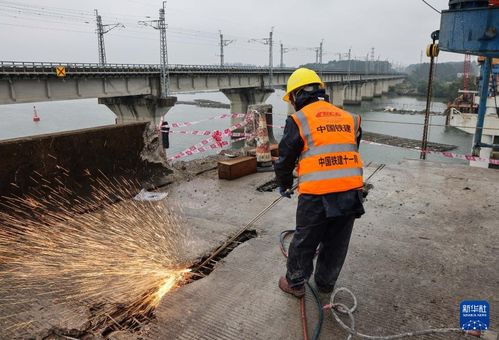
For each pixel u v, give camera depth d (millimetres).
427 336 2471
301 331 2518
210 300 2832
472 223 4215
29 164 4172
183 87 35781
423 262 3387
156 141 5734
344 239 2734
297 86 2646
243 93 47500
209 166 6492
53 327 2518
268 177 5934
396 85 133875
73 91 26219
